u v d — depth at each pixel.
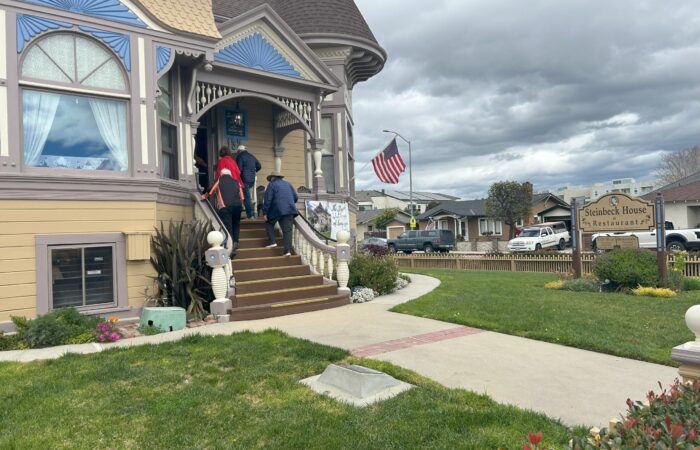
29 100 7.72
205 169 13.01
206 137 13.07
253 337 6.73
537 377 5.07
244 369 5.42
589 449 2.34
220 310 8.17
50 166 7.88
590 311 8.38
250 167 11.47
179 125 10.09
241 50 11.28
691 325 3.14
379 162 20.17
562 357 5.79
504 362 5.59
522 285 12.77
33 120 7.75
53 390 4.88
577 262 12.93
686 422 2.45
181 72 10.22
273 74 11.53
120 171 8.47
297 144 14.80
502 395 4.57
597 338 6.43
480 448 3.50
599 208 12.46
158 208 8.95
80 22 8.05
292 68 12.16
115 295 8.30
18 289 7.47
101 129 8.36
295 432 3.88
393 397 4.53
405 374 5.11
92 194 8.10
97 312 8.05
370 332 7.07
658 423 2.47
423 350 6.09
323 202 12.72
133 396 4.71
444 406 4.27
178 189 9.65
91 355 6.11
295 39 11.99
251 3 14.67
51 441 3.84
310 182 14.80
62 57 7.97
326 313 8.62
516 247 33.94
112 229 8.30
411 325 7.52
